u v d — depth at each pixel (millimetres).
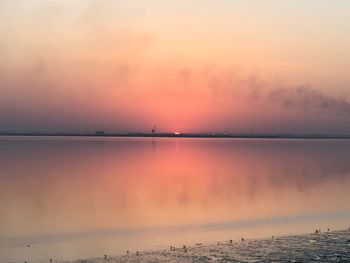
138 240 29219
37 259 24391
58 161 109562
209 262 21406
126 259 22344
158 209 43156
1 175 74562
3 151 159500
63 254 25516
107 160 116812
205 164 104688
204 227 33688
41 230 33438
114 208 43969
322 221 35250
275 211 40750
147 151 178750
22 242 29250
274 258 21875
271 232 30875
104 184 64438
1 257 24953
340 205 43906
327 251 23062
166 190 58188
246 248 24000
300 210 41125
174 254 23078
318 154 156250
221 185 63219
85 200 49375
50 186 61250
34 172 80500
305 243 24922
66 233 32156
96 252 25781
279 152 173000
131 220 37375
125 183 65875
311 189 57781
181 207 44344
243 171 85688
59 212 41625
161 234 31188
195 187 61031
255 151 183375
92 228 33938
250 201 47812
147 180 70062
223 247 24375
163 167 95750
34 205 45781
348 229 29312
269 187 60375
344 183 64625
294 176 75062
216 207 44000
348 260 21422
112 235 31250
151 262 21672
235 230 32062
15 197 51094
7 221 37094
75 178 71750
